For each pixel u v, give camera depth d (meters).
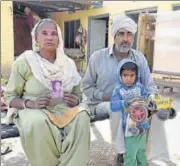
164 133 2.84
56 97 2.37
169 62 7.32
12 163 3.09
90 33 12.52
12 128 2.46
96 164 3.09
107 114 2.99
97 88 3.21
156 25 7.67
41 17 12.72
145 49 8.46
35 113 2.26
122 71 2.62
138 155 2.70
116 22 3.00
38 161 2.23
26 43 11.75
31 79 2.37
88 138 2.31
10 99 2.40
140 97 2.63
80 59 12.64
